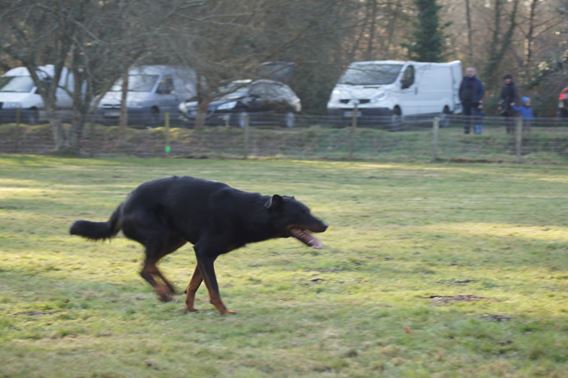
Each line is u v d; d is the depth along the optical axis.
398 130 27.28
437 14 38.03
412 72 30.09
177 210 7.77
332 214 14.05
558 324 7.12
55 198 15.70
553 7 39.31
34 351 6.24
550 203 15.71
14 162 23.45
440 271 9.47
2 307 7.59
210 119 29.03
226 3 26.31
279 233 7.69
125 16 24.34
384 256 10.34
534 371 5.95
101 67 24.78
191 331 6.93
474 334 6.80
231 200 7.67
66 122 27.12
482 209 14.82
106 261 9.91
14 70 31.47
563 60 35.88
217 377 5.73
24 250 10.47
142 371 5.82
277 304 7.88
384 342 6.60
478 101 26.05
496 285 8.76
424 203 15.64
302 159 25.30
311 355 6.24
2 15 24.11
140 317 7.38
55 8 24.09
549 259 10.21
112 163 23.47
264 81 28.73
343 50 29.83
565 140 24.45
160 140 26.55
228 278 9.08
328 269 9.56
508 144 24.88
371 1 31.12
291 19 27.59
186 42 24.67
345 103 28.91
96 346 6.41
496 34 39.19
